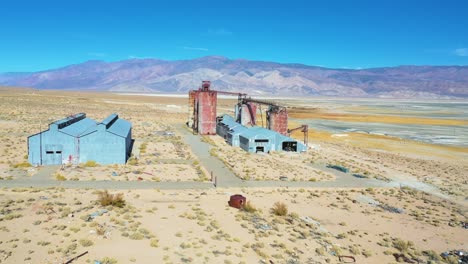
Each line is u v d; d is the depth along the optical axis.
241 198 42.22
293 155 80.81
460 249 36.22
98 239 29.12
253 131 89.25
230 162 69.19
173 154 74.31
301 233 35.84
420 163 82.44
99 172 55.72
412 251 34.34
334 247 33.38
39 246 27.14
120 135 62.28
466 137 123.44
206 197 45.59
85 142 60.50
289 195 50.22
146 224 33.53
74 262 25.12
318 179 60.62
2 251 25.84
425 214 46.91
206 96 108.12
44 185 47.09
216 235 32.53
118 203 38.19
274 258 29.53
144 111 177.00
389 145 104.75
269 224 37.38
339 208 46.16
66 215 33.78
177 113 178.25
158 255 27.47
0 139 75.88
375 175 66.56
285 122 100.62
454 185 64.44
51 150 59.34
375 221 42.44
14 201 38.16
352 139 113.88
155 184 51.00
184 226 34.00
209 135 108.56
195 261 27.17
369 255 32.50
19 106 149.00
